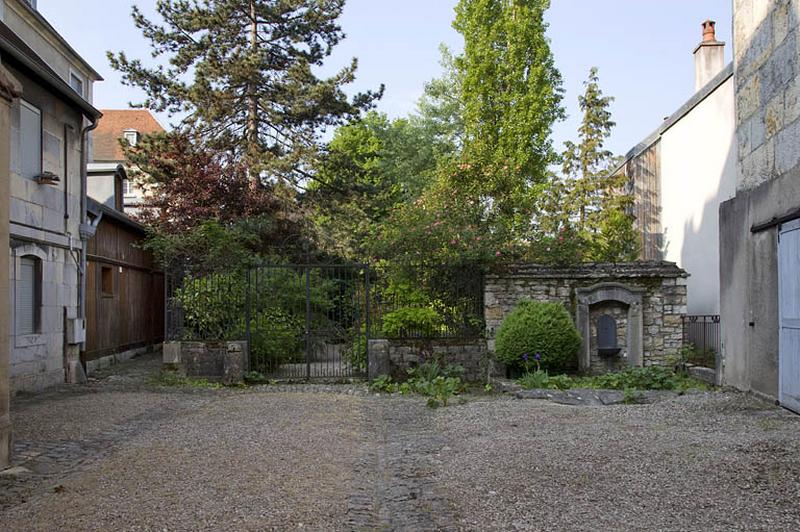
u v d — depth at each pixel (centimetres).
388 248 1402
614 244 1992
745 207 967
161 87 2123
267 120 2266
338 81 2212
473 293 1343
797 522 423
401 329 1295
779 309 843
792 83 818
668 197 1819
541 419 820
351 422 861
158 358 1784
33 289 1180
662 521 434
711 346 1262
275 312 1427
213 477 572
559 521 442
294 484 552
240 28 2194
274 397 1084
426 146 3806
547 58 2503
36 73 1100
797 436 646
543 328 1231
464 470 588
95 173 1981
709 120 1539
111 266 1644
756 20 933
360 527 454
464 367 1282
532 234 1534
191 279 1348
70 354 1301
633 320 1341
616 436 690
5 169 628
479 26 2483
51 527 448
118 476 580
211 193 2025
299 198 2348
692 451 605
